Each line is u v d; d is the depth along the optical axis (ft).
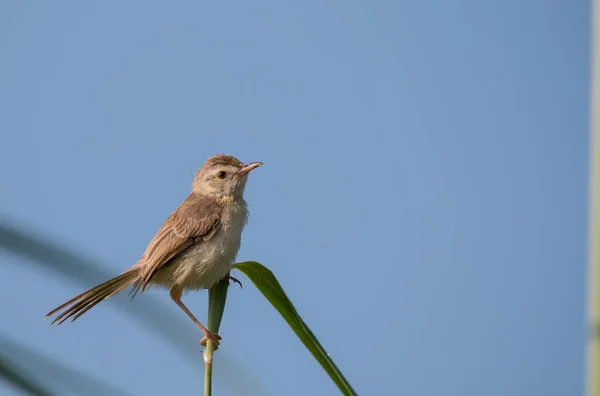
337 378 22.86
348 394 22.61
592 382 14.58
